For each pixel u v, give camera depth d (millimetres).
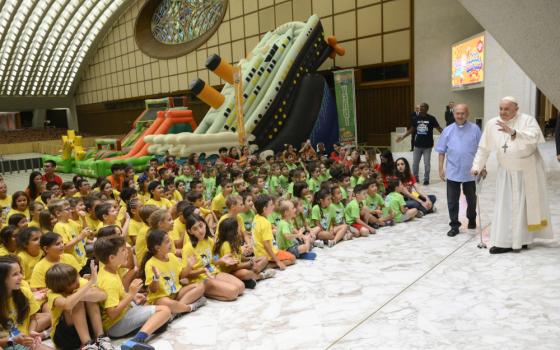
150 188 6754
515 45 2459
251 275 4766
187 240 4770
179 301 4254
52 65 44156
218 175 8406
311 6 21750
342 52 17016
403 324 3691
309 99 15414
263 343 3555
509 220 5203
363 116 20297
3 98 44719
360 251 5793
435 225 6820
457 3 17141
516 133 4980
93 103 45156
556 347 3191
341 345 3422
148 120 22188
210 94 15180
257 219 5402
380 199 7125
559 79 2398
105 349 3441
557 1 2109
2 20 36219
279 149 14656
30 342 3328
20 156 31094
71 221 5613
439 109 18109
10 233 4453
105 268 3842
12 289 3312
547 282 4320
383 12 19031
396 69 19094
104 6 36094
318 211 6324
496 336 3395
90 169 16359
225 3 26750
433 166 12750
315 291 4555
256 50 17391
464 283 4461
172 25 32875
